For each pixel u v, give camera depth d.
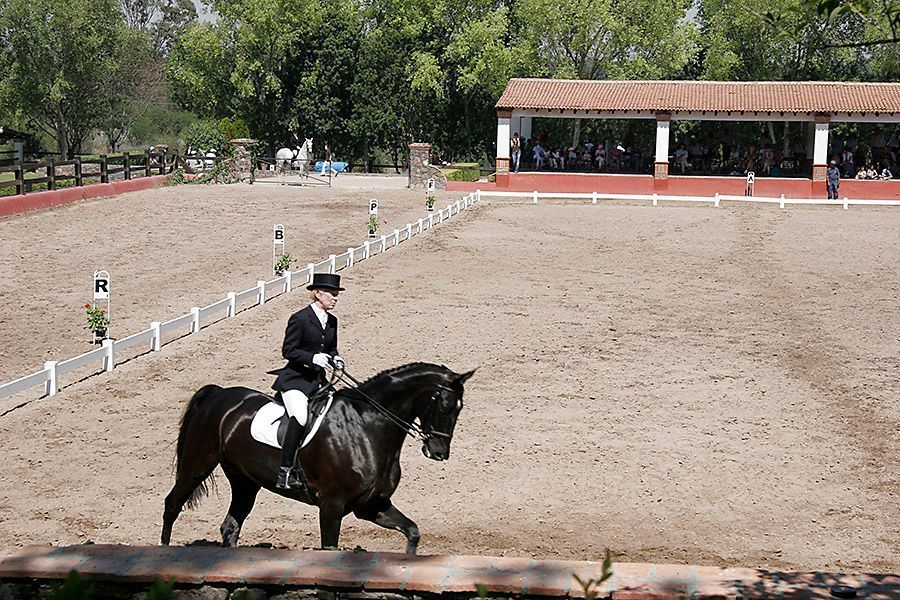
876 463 14.89
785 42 62.03
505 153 50.78
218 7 70.38
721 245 34.91
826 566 11.52
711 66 65.69
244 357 20.19
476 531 12.38
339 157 72.00
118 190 44.56
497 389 18.38
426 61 65.12
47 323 22.97
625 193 50.03
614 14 66.12
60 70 76.31
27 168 38.69
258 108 72.94
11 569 7.16
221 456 9.95
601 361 20.44
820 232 37.66
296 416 9.51
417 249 33.28
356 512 9.73
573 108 49.88
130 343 19.88
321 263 28.45
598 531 12.44
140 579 7.07
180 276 28.48
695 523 12.73
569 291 27.20
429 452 9.66
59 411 16.64
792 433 16.23
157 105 105.88
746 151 59.25
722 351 21.34
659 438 15.93
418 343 21.52
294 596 7.06
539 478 14.18
